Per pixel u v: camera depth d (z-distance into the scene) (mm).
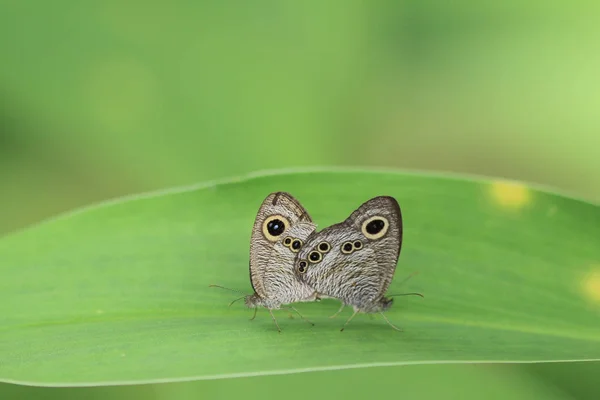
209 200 377
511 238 376
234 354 356
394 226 364
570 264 373
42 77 435
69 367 353
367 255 367
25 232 372
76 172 434
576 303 370
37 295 368
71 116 435
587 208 373
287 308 373
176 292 372
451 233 377
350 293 370
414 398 391
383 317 370
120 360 355
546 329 366
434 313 370
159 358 355
